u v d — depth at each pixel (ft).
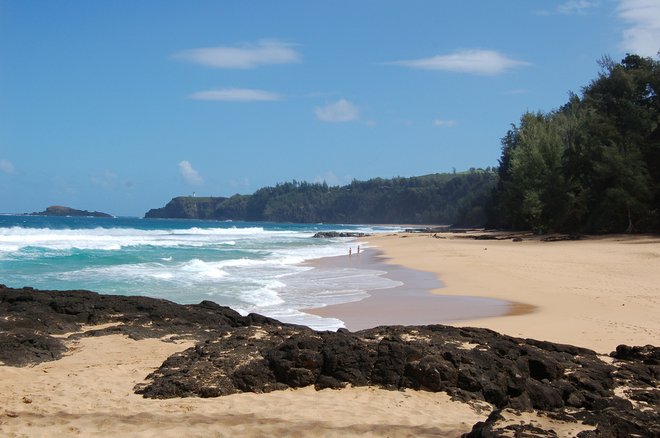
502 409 21.89
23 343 32.19
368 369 26.14
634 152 174.19
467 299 63.41
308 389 25.71
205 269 88.48
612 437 18.20
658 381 26.32
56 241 147.33
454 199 648.38
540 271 88.84
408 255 128.88
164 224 467.52
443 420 22.44
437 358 25.91
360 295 66.39
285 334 30.60
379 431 21.33
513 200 238.27
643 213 173.58
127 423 21.81
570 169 196.95
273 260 111.86
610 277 78.69
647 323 45.80
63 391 25.40
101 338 35.42
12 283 69.05
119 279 74.49
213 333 37.47
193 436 20.77
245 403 23.94
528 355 26.71
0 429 21.22
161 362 30.55
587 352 30.04
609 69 205.98
